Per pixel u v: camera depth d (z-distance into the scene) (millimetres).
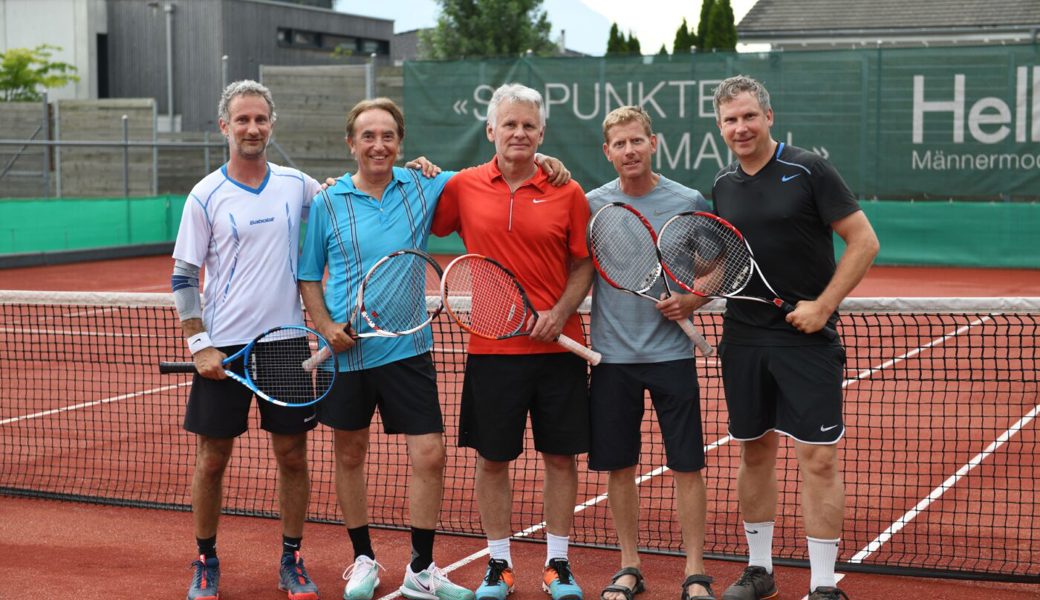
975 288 14930
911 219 17141
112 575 4668
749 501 4316
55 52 33781
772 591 4340
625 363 4285
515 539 5094
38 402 8344
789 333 4074
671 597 4363
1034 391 8227
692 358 4344
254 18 33344
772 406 4211
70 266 19000
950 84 16578
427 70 18531
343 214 4309
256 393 4129
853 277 3963
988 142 16562
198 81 32875
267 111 4258
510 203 4258
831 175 4012
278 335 4328
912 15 23094
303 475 4434
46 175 20281
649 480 6184
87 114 22016
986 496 5730
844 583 4508
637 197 4387
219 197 4254
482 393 4309
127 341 11016
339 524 5355
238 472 6422
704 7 23625
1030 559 4797
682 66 17438
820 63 16969
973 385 8531
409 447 4352
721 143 17312
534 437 4398
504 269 4180
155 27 33375
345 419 4312
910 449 6719
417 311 4336
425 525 4320
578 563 4797
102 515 5543
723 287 4184
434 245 19922
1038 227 16609
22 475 6371
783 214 4039
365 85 19266
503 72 18188
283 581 4434
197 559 4527
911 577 4570
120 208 20516
